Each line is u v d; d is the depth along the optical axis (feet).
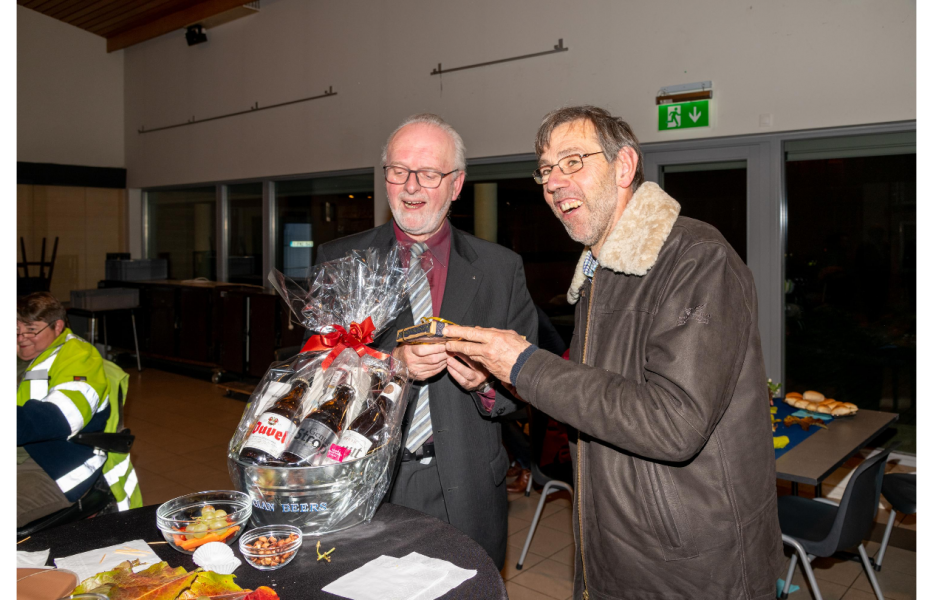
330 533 3.72
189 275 27.37
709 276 3.55
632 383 3.52
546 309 15.94
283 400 3.80
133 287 24.25
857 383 12.35
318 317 4.46
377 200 19.84
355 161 20.29
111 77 29.25
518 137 16.33
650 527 3.75
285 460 3.50
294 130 22.11
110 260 25.48
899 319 11.78
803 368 13.00
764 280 13.23
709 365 3.37
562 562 9.73
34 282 26.71
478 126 17.11
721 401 3.43
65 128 28.12
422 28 18.20
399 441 4.08
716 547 3.67
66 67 28.04
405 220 5.42
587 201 4.08
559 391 3.59
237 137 24.20
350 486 3.57
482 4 16.83
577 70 15.21
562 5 15.37
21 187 27.17
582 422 3.54
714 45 13.29
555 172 4.14
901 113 11.38
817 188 12.64
